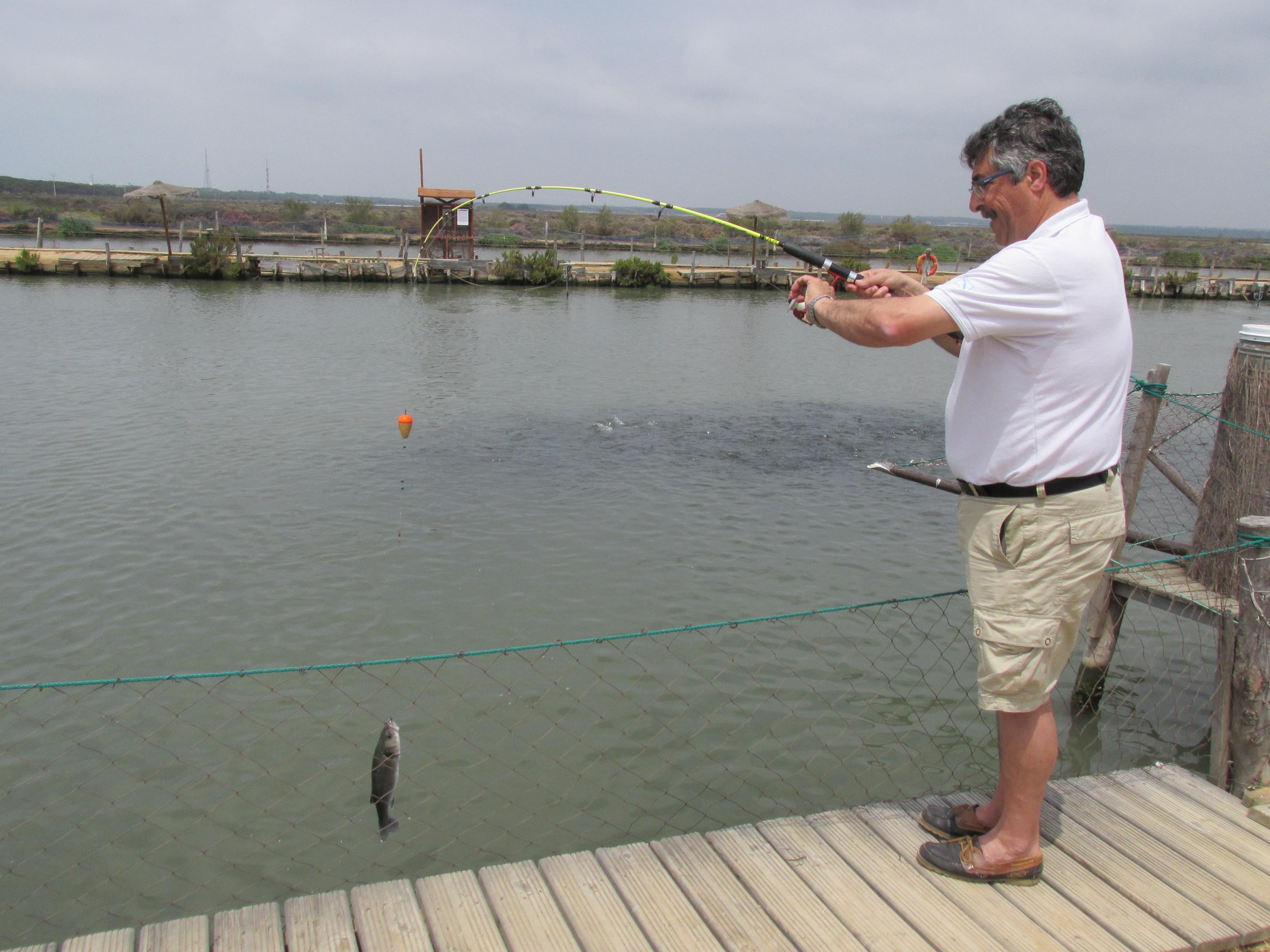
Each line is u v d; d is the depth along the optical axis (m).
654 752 5.34
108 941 2.66
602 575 7.97
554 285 38.53
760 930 2.69
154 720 5.57
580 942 2.64
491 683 6.07
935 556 8.64
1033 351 2.36
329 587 7.57
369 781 5.02
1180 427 6.55
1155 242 92.19
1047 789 3.52
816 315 2.61
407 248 38.03
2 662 6.23
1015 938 2.66
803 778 5.12
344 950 2.62
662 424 14.09
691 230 81.69
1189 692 6.14
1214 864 3.04
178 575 7.73
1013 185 2.45
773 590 7.75
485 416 14.20
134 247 48.94
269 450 11.74
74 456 11.18
